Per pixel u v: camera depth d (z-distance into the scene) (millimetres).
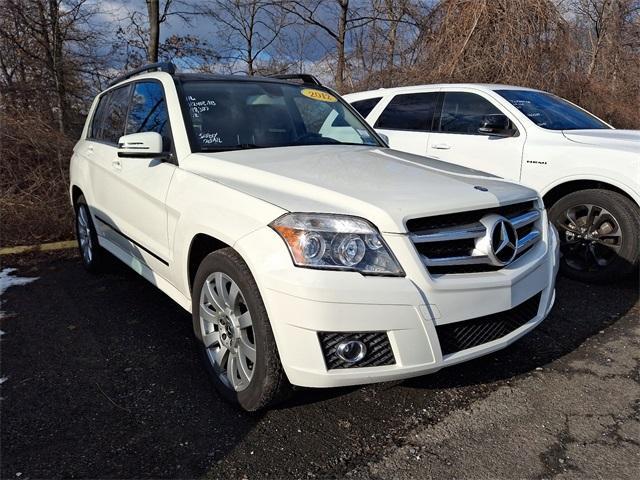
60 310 4086
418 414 2727
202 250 3055
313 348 2252
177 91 3588
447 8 11258
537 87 10500
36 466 2289
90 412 2711
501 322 2666
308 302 2227
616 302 4324
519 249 2848
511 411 2771
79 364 3225
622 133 5156
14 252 5723
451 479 2256
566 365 3271
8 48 9852
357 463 2348
